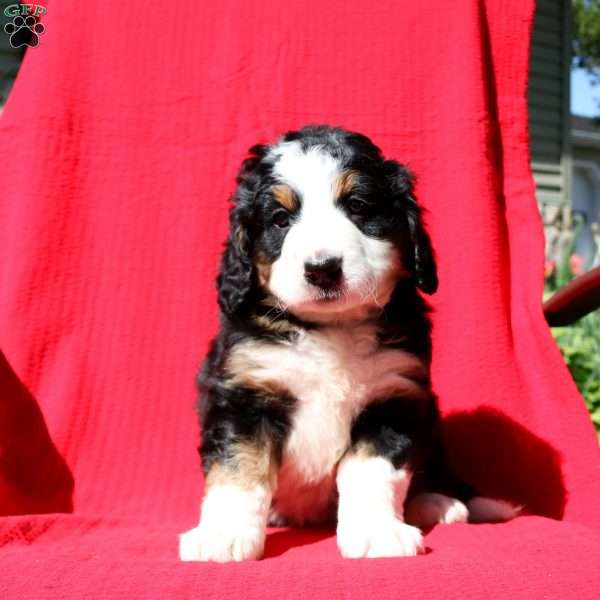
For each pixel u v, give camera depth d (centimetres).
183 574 41
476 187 82
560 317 76
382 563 43
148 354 80
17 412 71
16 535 56
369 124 86
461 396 78
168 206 84
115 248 82
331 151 62
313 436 61
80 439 76
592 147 482
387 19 88
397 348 62
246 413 60
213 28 88
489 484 75
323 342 61
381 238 61
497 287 80
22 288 79
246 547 50
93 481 75
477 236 81
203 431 61
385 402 61
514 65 86
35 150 82
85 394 78
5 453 69
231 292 63
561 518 68
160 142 85
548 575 41
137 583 40
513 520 62
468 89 84
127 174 84
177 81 87
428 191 84
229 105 86
